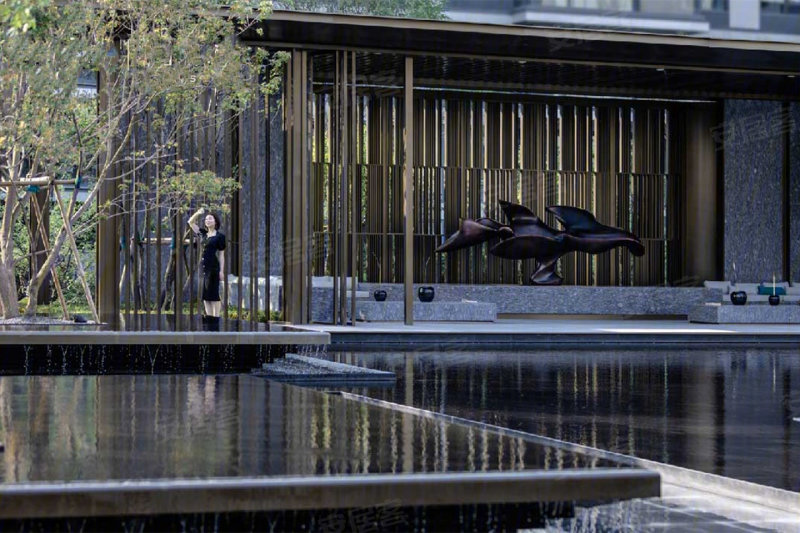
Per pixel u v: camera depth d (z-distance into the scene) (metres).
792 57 20.94
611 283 25.84
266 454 4.11
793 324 23.47
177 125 17.34
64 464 3.88
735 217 26.00
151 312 19.72
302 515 3.70
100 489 3.46
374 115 24.45
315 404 5.63
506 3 22.75
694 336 19.95
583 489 3.75
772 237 26.12
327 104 23.94
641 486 3.78
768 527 5.40
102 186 18.12
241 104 17.53
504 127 25.50
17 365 10.82
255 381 6.75
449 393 10.87
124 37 17.08
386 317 21.50
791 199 26.11
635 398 10.71
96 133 15.14
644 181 26.20
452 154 25.16
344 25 18.55
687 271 26.27
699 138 26.14
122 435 4.55
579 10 22.41
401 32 18.98
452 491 3.67
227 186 17.66
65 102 14.23
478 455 4.12
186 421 4.98
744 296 24.03
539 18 22.42
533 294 24.55
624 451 7.47
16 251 21.55
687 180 26.23
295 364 11.84
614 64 21.11
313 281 22.08
